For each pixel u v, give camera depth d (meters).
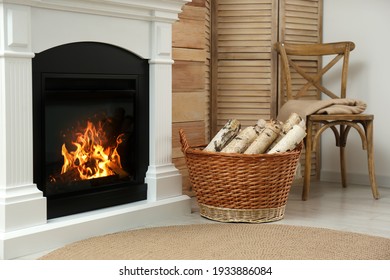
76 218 2.70
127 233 2.77
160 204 3.10
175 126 3.46
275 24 4.07
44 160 2.64
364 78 4.18
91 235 2.73
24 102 2.49
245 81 4.08
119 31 2.93
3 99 2.43
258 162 2.91
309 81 4.08
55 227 2.57
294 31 4.17
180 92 3.49
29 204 2.50
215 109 4.11
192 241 2.63
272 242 2.62
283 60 3.99
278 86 4.09
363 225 2.99
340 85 4.27
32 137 2.56
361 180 4.22
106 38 2.86
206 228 2.87
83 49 2.78
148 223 3.03
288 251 2.48
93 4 2.75
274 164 2.93
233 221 3.00
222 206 3.01
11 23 2.41
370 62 4.15
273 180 2.96
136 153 3.12
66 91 2.73
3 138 2.44
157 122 3.16
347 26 4.23
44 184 2.64
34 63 2.57
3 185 2.45
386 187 4.11
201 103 3.64
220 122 4.12
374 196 3.67
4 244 2.37
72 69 2.73
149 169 3.17
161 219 3.11
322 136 4.38
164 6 3.10
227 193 2.97
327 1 4.31
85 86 2.85
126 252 2.45
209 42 4.04
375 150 4.16
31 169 2.54
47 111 2.66
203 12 3.62
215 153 2.94
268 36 4.07
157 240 2.64
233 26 4.08
